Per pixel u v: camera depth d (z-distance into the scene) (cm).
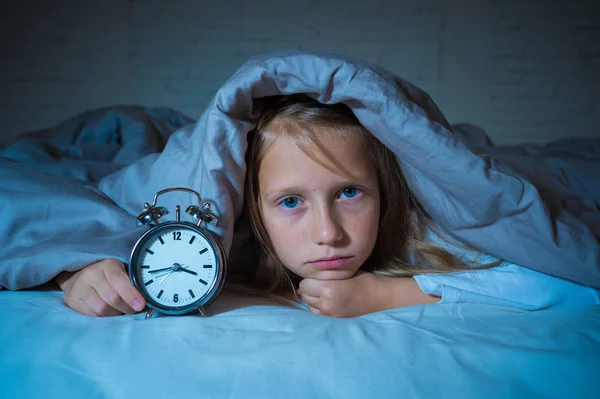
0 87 327
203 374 60
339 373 59
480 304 84
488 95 325
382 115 78
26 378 61
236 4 321
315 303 85
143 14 323
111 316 77
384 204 94
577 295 86
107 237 87
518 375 60
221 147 80
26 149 149
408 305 86
